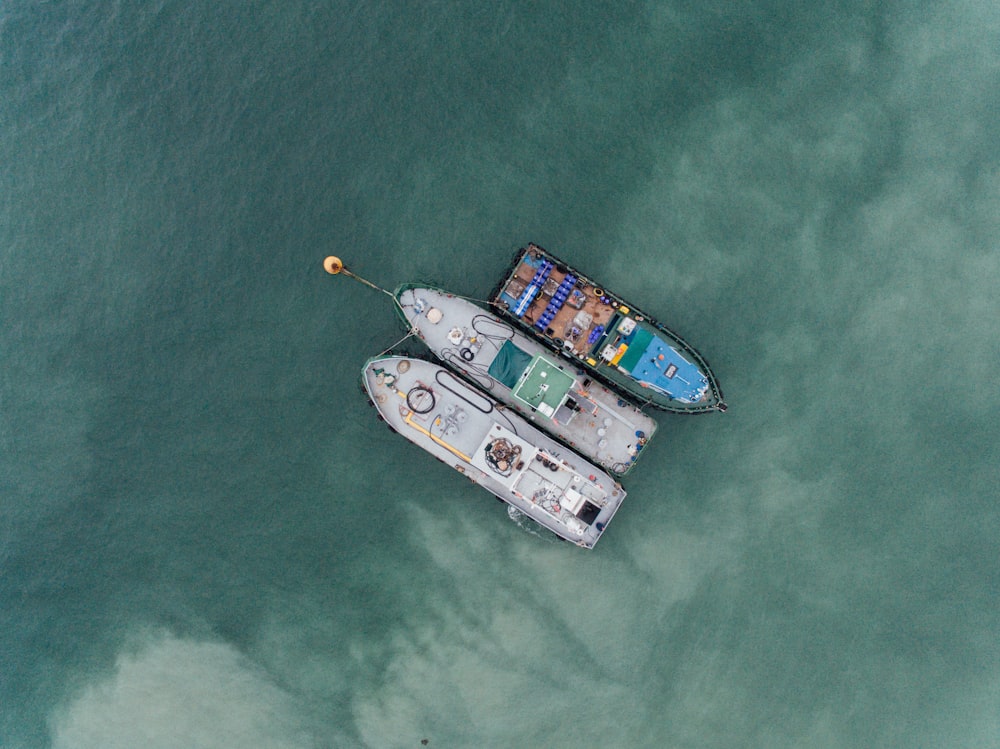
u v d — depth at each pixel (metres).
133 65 46.88
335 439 45.28
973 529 45.38
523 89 44.91
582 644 46.47
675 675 46.22
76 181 46.69
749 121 45.00
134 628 47.75
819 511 45.56
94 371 46.47
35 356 46.84
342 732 47.19
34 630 47.78
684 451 44.12
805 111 45.12
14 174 47.09
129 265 46.28
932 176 45.22
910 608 45.91
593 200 44.16
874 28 45.50
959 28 45.41
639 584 45.81
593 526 41.56
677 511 44.94
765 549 45.72
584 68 44.97
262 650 47.44
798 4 45.66
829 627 46.06
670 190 44.53
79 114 46.94
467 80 45.06
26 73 47.44
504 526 45.38
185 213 46.06
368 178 44.91
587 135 44.66
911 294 44.97
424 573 46.53
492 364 40.03
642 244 43.91
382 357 41.59
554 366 38.22
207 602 47.28
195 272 45.91
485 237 43.75
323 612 47.06
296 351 45.09
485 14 45.44
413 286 41.47
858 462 45.31
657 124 44.81
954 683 45.56
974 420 45.12
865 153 45.16
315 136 45.50
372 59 45.53
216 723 47.31
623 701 46.34
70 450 46.75
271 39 46.16
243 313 45.53
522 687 46.72
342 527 46.25
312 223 45.19
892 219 45.06
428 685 47.03
